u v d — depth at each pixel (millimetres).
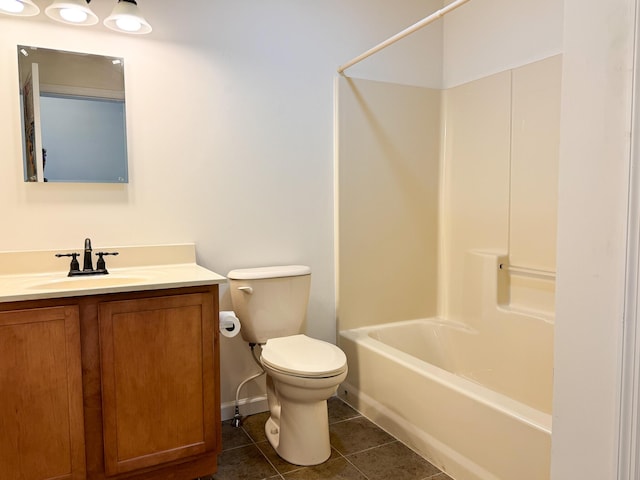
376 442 2156
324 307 2662
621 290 706
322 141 2582
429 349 2793
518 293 2496
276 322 2240
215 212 2312
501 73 2518
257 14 2363
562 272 812
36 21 1902
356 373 2502
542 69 2301
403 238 2830
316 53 2537
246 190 2387
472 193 2727
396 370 2184
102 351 1599
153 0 2113
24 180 1907
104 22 1874
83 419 1582
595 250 751
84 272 1913
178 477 1785
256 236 2428
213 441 1803
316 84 2547
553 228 2287
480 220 2680
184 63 2197
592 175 752
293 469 1938
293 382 1869
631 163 684
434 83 2943
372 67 2719
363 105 2658
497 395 1758
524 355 2334
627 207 691
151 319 1669
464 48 2807
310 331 2627
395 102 2756
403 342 2744
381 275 2773
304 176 2543
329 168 2615
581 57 765
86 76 1993
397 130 2771
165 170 2184
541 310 2379
